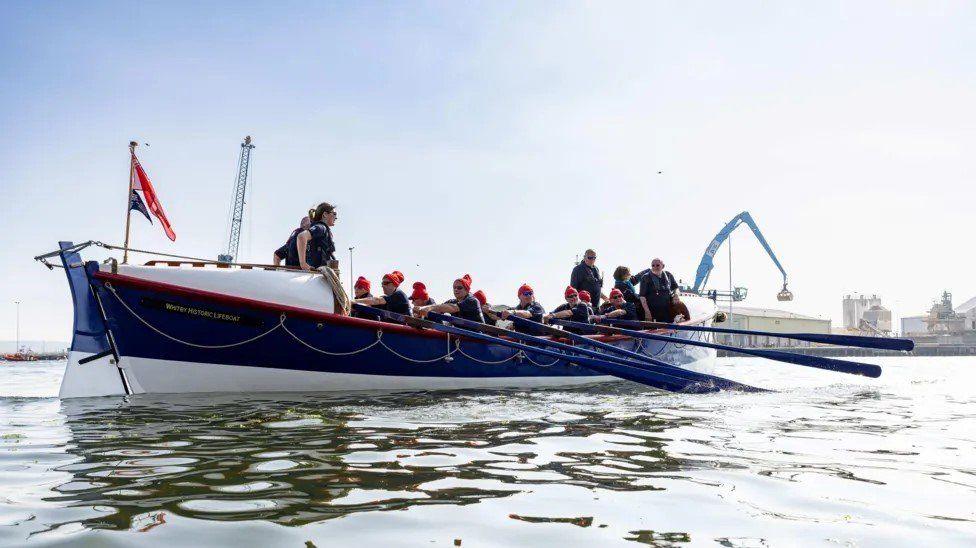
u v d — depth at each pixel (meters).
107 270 8.44
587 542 2.92
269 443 5.23
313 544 2.85
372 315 10.51
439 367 10.44
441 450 5.01
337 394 9.30
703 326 15.64
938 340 124.12
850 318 151.88
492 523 3.18
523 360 11.60
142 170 10.03
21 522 3.11
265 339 8.98
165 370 8.78
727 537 3.00
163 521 3.14
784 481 4.06
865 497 3.69
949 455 4.93
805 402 8.86
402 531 3.05
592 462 4.62
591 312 14.34
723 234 70.88
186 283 8.62
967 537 3.00
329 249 9.88
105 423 6.32
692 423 6.62
